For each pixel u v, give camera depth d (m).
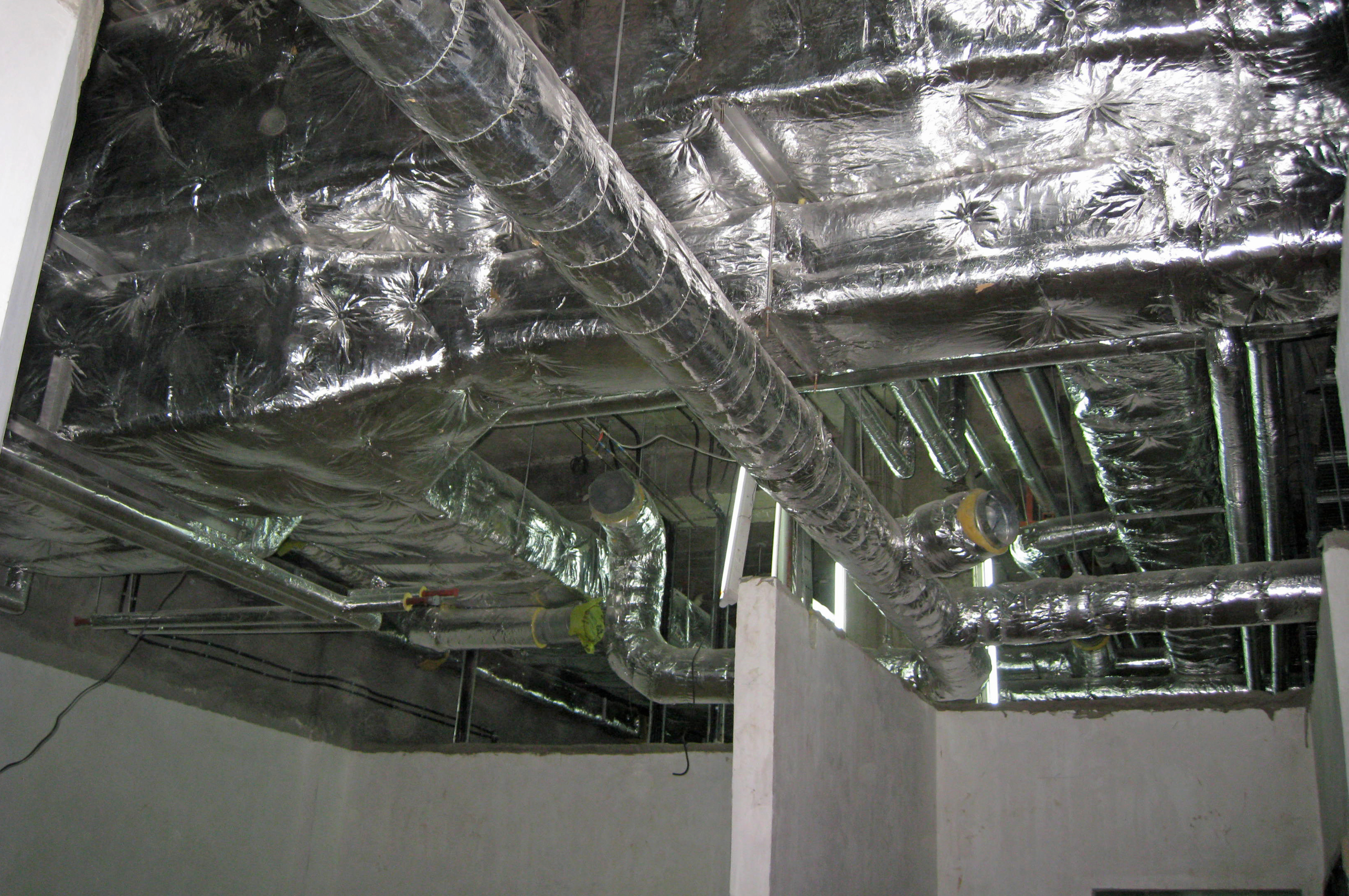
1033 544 6.03
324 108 3.32
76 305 3.80
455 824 7.38
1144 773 5.46
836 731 4.25
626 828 7.02
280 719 7.15
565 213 2.17
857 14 2.81
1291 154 2.79
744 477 3.90
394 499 4.53
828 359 3.42
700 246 3.28
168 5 3.54
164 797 6.09
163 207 3.45
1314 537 5.66
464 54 1.80
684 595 8.99
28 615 5.50
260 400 3.53
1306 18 2.47
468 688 8.27
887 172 3.10
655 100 2.93
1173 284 2.88
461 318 3.44
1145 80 2.68
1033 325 3.12
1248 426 4.34
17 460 3.59
